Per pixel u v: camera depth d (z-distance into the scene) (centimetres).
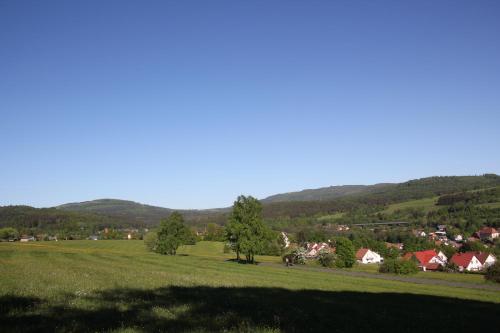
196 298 2234
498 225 16388
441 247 14762
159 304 1911
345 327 1617
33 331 1280
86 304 1827
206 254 12056
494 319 2292
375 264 12150
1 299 1833
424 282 6144
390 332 1580
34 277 2908
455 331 1719
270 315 1752
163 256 8394
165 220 10475
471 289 5341
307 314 1867
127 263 5509
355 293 3638
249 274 5450
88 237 18138
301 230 17550
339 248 9812
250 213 8619
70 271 3647
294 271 6956
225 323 1498
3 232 15962
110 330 1308
